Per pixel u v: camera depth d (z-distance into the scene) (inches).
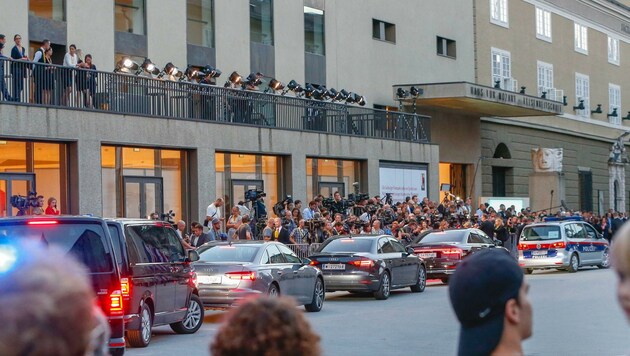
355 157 1549.0
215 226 1090.1
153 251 650.8
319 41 1678.2
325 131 1493.6
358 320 791.7
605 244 1526.8
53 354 83.0
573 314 784.9
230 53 1483.8
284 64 1590.8
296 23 1620.3
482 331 148.3
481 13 2149.4
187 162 1274.6
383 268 1004.6
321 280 899.4
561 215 1897.1
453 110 1977.1
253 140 1358.3
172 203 1259.8
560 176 2149.4
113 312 512.4
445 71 2011.6
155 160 1232.2
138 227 639.8
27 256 86.0
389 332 698.2
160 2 1364.4
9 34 1156.5
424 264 1124.5
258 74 1405.0
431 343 631.2
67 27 1227.9
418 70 1924.2
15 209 1049.5
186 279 695.7
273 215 1417.3
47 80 1070.4
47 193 1087.0
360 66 1766.7
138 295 614.9
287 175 1432.1
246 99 1364.4
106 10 1280.8
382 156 1608.0
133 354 597.0
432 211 1472.7
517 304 148.6
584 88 2669.8
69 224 508.7
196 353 601.9
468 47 2095.2
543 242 1424.7
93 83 1125.7
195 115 1275.8
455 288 149.8
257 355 106.3
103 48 1273.4
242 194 1373.0
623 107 2940.5
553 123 2454.5
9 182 1046.4
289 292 835.4
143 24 1339.8
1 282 83.5
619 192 2751.0
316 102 1496.1
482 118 2128.4
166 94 1230.3
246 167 1382.9
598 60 2773.1
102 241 516.4
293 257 871.7
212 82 1331.2
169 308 666.2
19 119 1029.2
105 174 1164.5
